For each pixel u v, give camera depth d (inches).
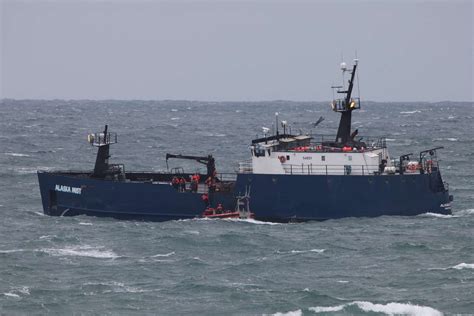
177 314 5590.6
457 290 6003.9
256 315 5585.6
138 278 6333.7
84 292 6008.9
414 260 6791.3
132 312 5629.9
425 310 5615.2
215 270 6555.1
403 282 6210.6
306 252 7066.9
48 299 5871.1
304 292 5954.7
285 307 5708.7
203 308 5698.8
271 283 6215.6
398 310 5634.8
